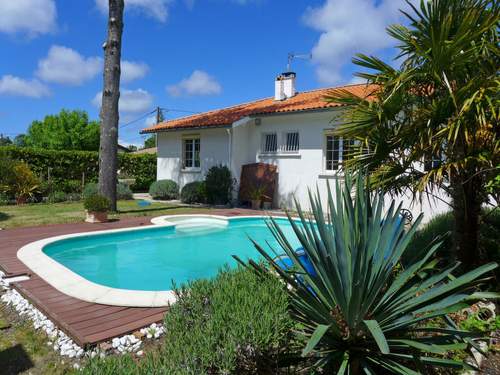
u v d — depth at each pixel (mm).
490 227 5449
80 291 4637
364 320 2322
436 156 4176
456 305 2391
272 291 2492
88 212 10453
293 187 13773
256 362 2219
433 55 3746
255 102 19016
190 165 17609
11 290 4906
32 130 45906
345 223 2779
